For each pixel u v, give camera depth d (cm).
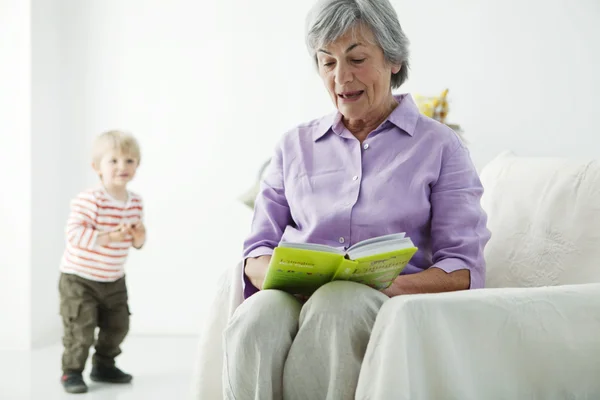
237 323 149
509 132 355
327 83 175
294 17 380
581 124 348
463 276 164
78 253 304
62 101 392
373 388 132
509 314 141
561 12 348
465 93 358
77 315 302
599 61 345
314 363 144
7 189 368
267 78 384
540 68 351
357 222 172
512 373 141
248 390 148
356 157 176
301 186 180
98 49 392
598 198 183
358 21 168
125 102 393
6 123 368
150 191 393
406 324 132
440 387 135
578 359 145
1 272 369
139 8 389
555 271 184
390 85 181
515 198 198
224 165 388
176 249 393
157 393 291
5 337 370
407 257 146
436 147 174
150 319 396
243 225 388
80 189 396
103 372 311
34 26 367
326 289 145
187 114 389
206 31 386
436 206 173
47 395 288
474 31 356
